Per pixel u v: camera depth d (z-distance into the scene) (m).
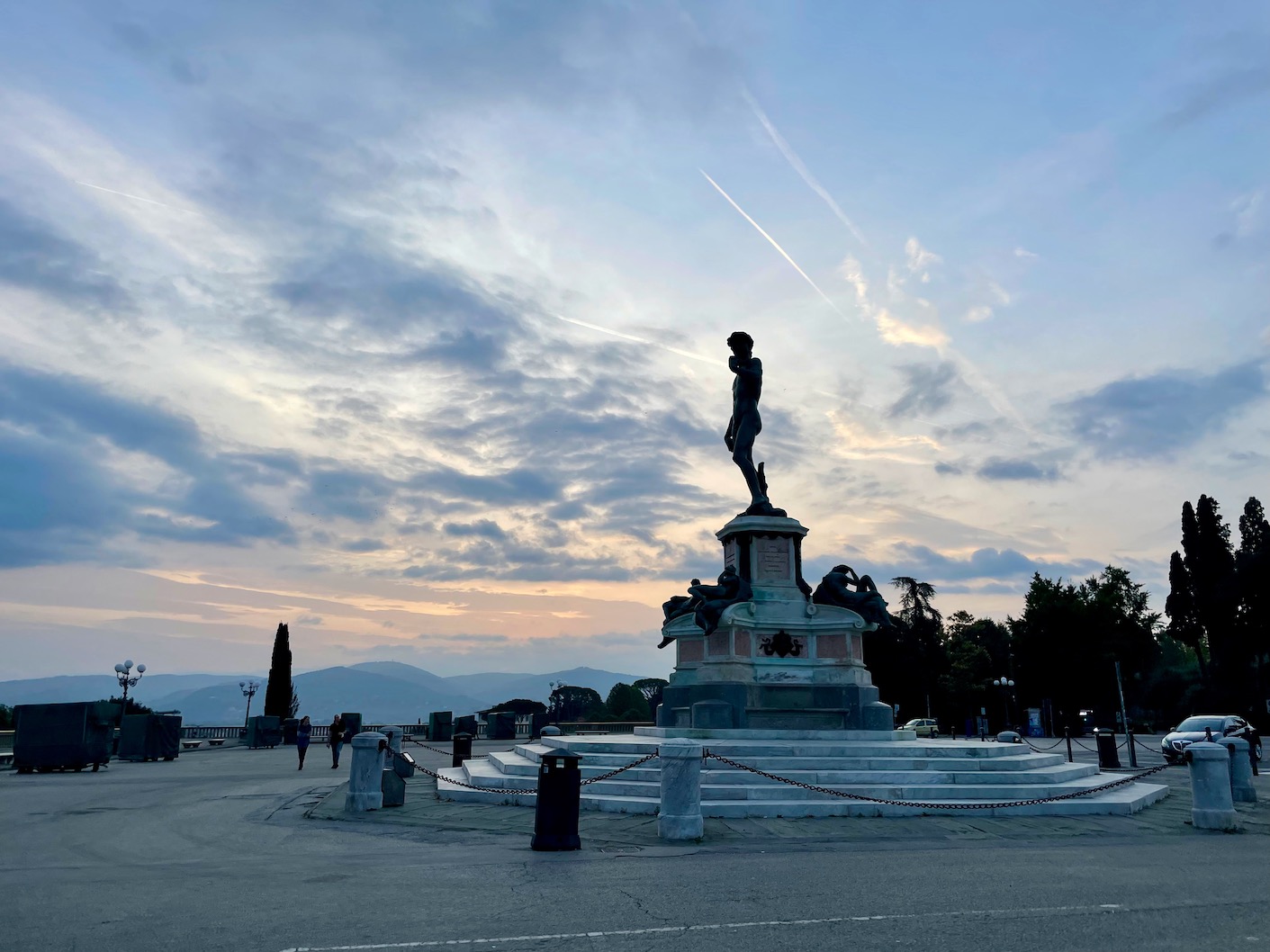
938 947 6.74
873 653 71.50
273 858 11.10
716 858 11.02
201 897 8.48
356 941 6.83
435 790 19.25
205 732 61.31
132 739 35.28
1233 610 65.56
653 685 109.44
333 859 10.93
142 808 17.17
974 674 81.12
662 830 12.80
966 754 19.09
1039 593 77.12
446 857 11.12
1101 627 74.94
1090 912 7.96
